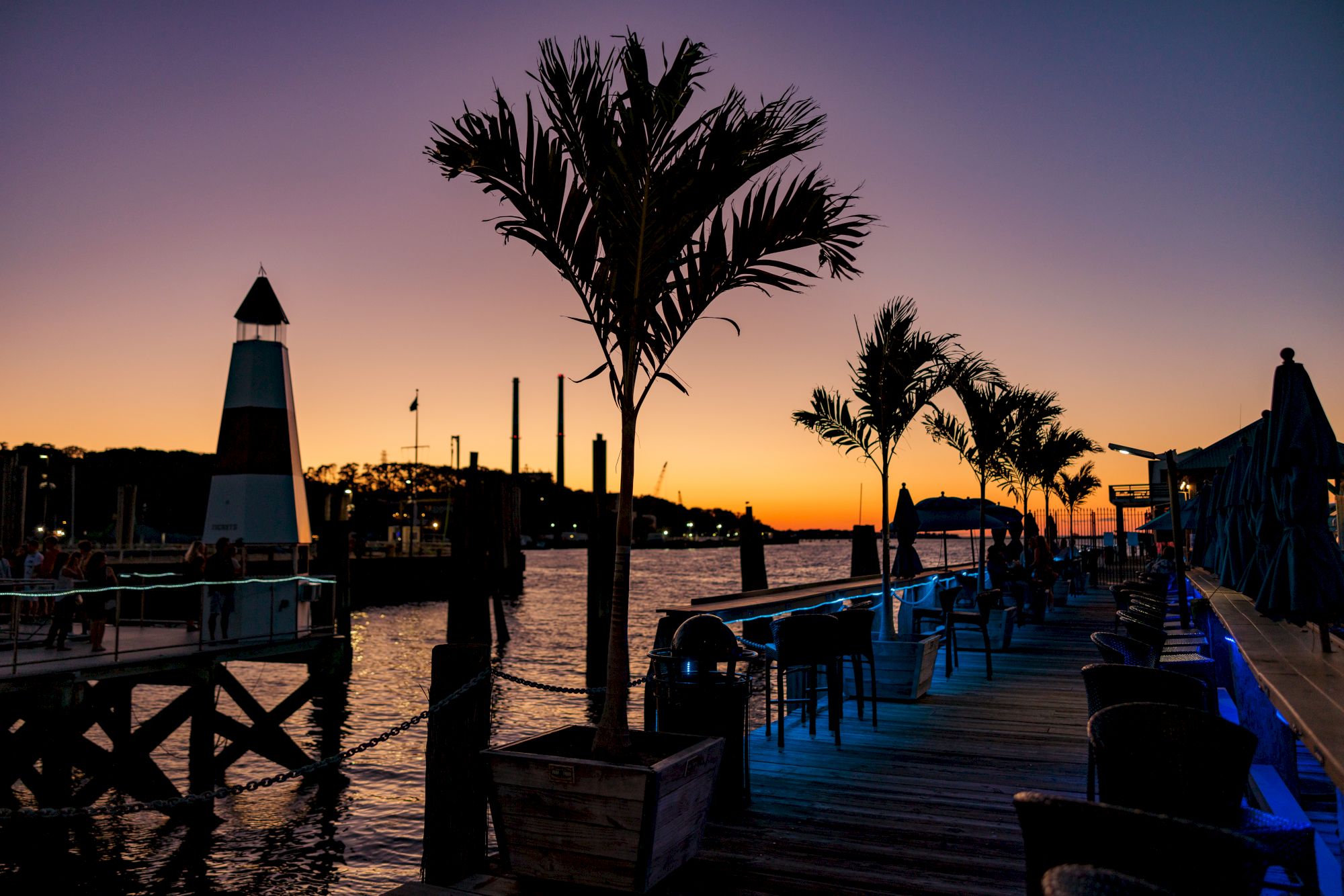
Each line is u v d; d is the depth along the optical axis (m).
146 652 14.27
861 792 6.31
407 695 24.83
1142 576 19.91
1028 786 6.46
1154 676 4.74
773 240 5.21
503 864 4.73
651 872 4.46
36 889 10.54
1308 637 5.85
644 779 4.39
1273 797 5.23
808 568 145.00
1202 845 2.24
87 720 13.59
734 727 5.99
